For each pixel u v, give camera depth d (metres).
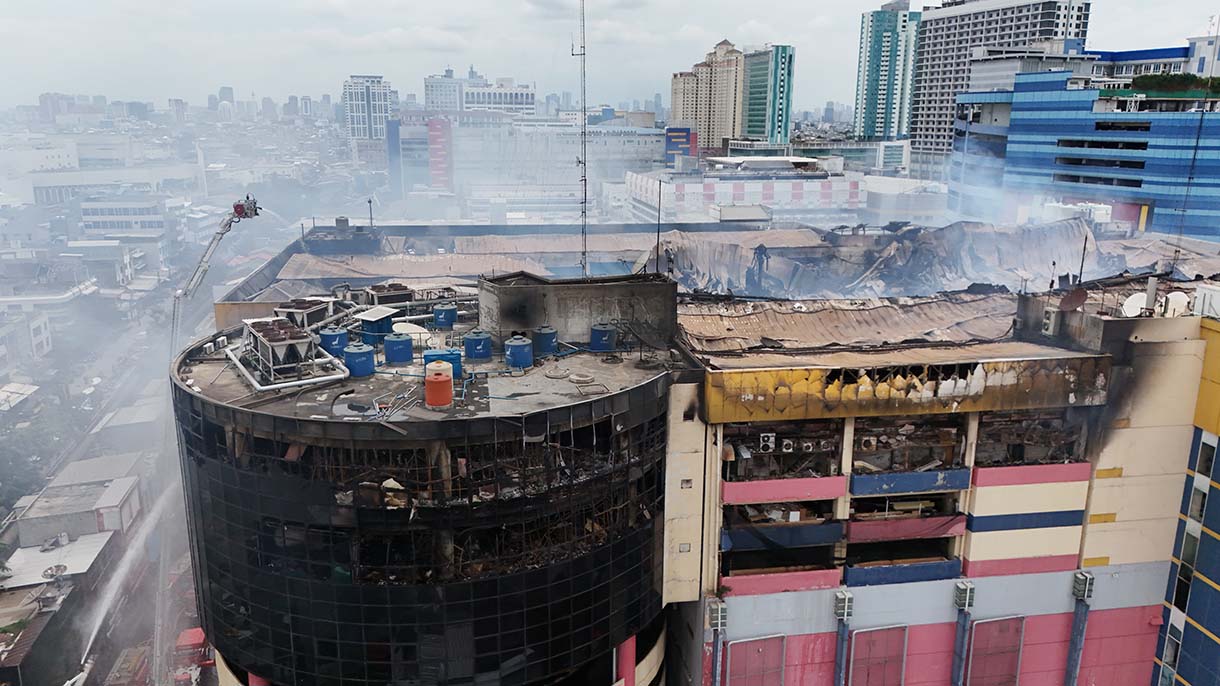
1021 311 59.91
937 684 53.75
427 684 42.91
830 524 50.41
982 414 52.53
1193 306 53.78
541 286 54.53
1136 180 165.50
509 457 41.47
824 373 47.94
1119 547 53.56
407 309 62.94
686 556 50.28
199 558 45.81
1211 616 51.28
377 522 40.66
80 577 85.31
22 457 118.06
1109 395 51.34
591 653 45.47
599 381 48.44
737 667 51.03
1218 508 50.50
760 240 112.00
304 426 39.88
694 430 48.75
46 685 76.00
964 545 52.53
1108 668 55.47
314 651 43.12
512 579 42.12
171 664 82.56
